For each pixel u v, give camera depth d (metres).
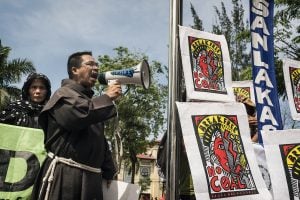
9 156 3.14
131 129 25.12
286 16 12.09
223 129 3.07
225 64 3.30
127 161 30.61
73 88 2.81
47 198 2.66
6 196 3.06
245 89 5.04
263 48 3.96
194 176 2.85
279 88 11.28
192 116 2.98
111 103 2.77
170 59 3.07
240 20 13.28
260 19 3.98
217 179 2.92
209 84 3.17
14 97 22.64
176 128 2.95
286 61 4.59
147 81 3.00
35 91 3.60
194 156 2.90
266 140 3.43
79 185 2.71
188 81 3.06
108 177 3.12
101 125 2.96
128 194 3.11
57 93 2.75
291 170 3.41
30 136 3.23
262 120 3.83
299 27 12.06
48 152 2.85
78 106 2.63
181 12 3.14
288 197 3.33
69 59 3.05
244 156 3.10
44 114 2.80
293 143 3.49
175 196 2.83
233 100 3.25
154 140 26.11
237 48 12.73
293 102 4.50
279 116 3.92
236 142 3.10
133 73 2.92
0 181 3.08
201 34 3.21
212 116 3.06
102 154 2.92
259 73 3.90
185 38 3.11
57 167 2.72
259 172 3.10
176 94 3.00
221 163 2.98
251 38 3.94
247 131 3.17
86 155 2.76
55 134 2.77
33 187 2.87
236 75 12.37
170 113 2.97
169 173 2.88
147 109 25.31
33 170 3.16
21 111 3.52
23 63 22.58
